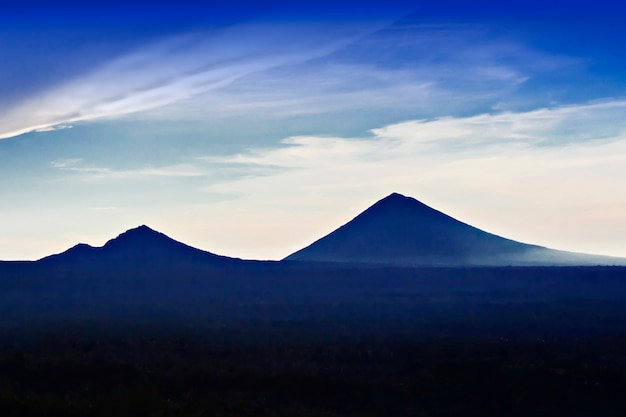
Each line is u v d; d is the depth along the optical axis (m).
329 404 59.88
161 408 56.66
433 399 61.47
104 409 56.19
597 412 59.88
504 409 59.94
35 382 64.44
